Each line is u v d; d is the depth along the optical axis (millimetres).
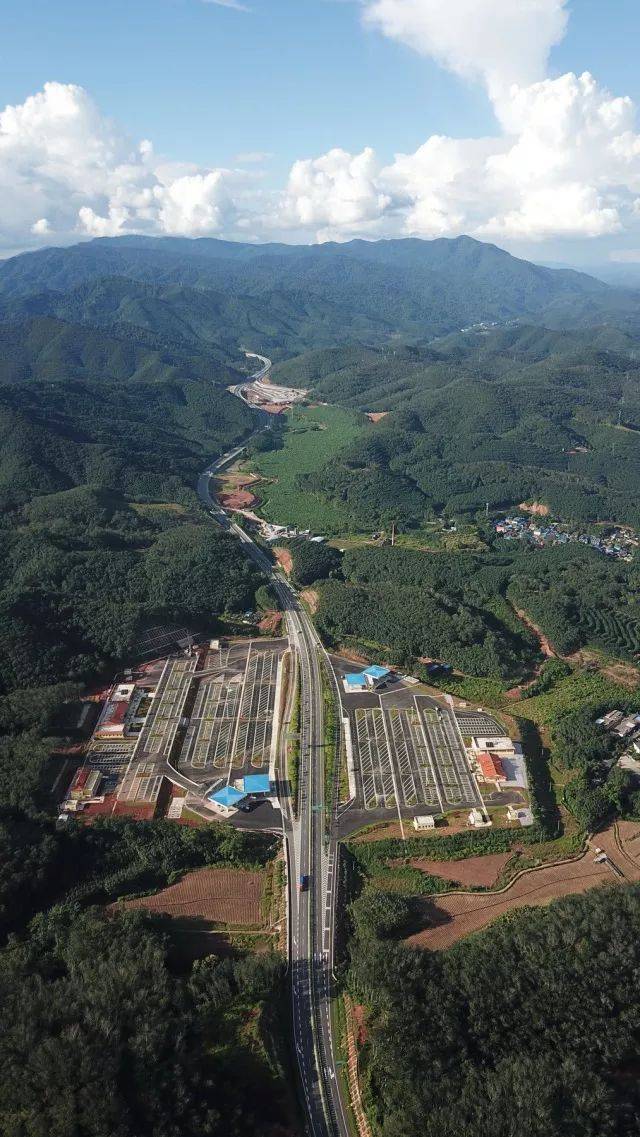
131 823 165625
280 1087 111500
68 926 139500
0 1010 112125
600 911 132625
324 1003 129125
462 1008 119688
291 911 147125
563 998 119000
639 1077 113375
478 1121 100500
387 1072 113625
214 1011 122125
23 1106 99750
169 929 142250
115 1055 106000
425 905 149625
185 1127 101188
